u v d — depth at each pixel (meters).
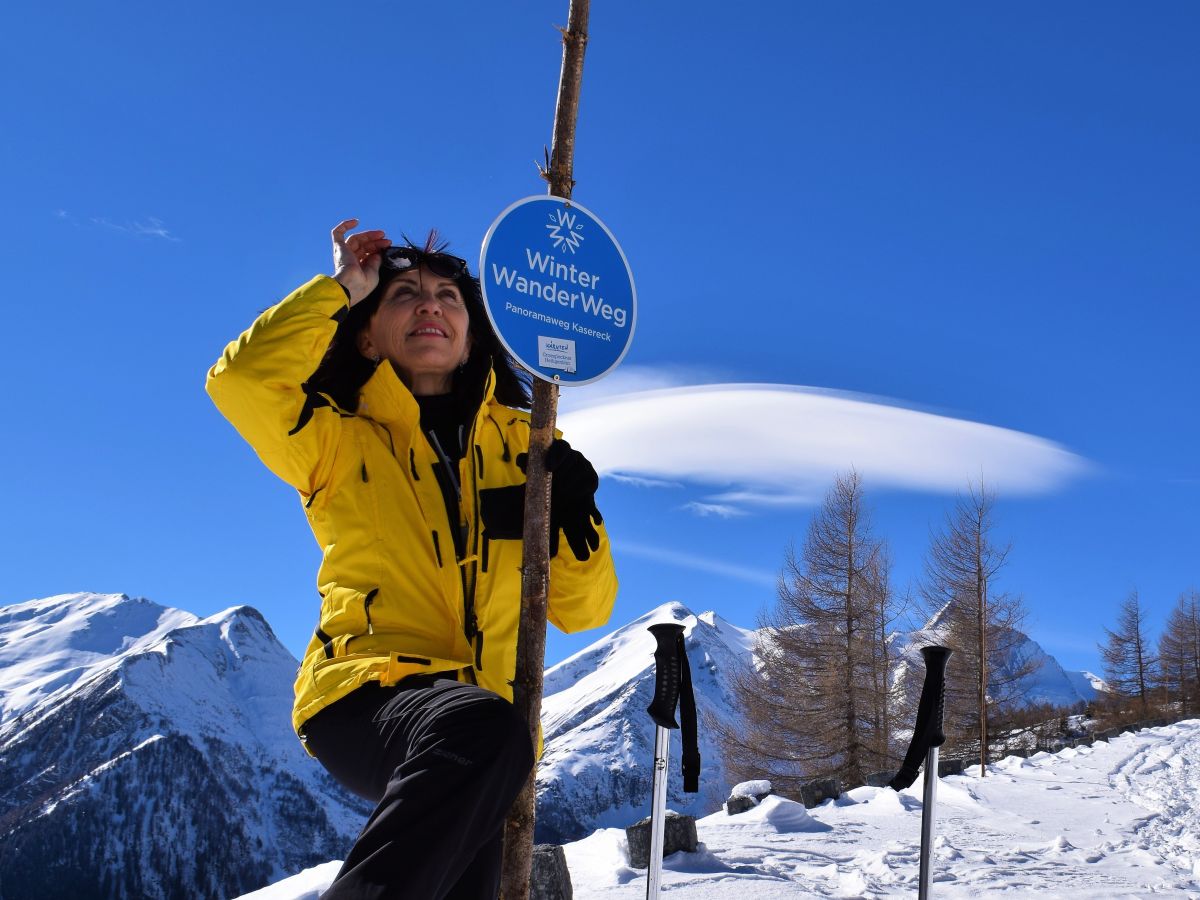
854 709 28.73
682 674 2.70
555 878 5.02
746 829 9.16
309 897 4.93
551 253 2.62
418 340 2.57
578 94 2.77
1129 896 6.57
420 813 1.65
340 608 2.25
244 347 2.20
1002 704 35.09
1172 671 63.56
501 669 2.38
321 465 2.34
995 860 7.95
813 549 30.31
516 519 2.44
